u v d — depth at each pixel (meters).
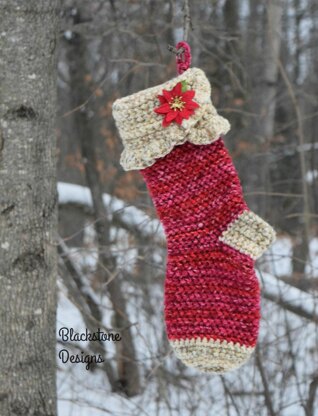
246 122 7.98
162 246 5.39
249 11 9.28
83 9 6.45
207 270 2.66
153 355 5.50
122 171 6.99
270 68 7.68
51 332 3.75
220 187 2.69
